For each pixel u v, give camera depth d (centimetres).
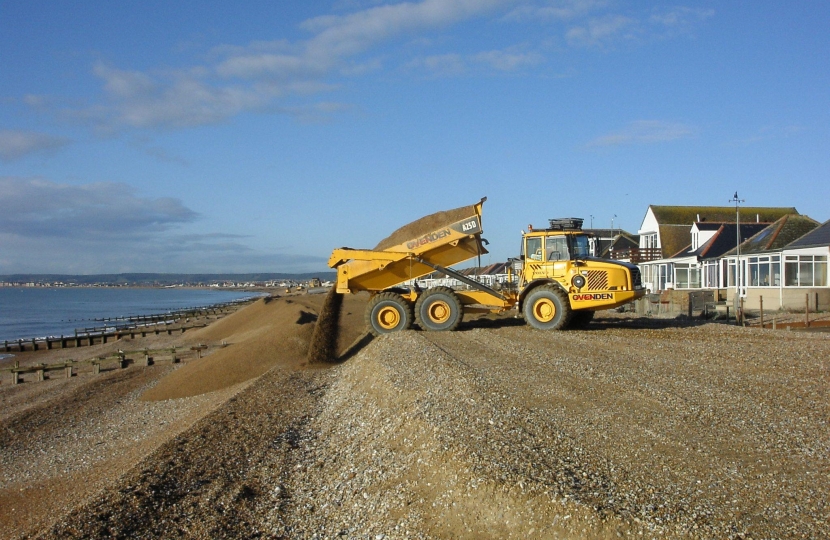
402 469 746
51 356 3447
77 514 731
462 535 586
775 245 2875
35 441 1448
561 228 1716
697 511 528
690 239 4175
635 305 2892
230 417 1166
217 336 3575
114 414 1659
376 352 1398
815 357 1155
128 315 8006
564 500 558
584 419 788
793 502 538
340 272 1806
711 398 870
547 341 1441
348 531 671
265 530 704
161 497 782
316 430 1071
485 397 903
